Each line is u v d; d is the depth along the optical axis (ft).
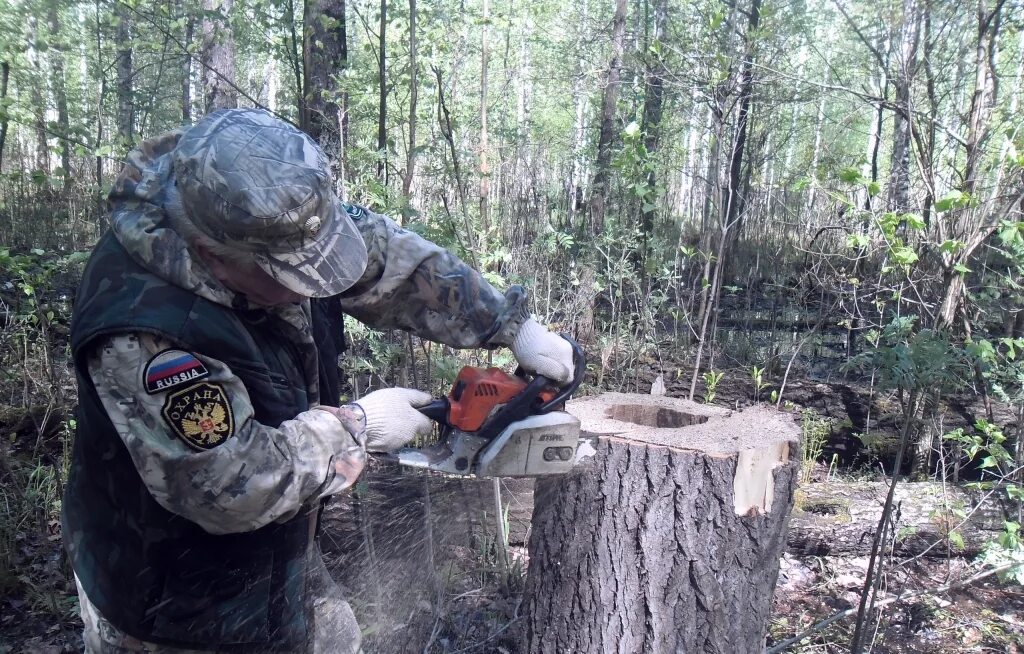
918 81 15.56
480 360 12.17
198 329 4.10
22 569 9.38
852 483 12.43
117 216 4.23
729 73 15.61
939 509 11.28
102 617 4.79
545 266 17.76
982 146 13.01
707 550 6.70
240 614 4.73
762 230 28.60
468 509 8.90
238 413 4.10
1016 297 13.92
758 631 7.02
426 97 15.10
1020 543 9.54
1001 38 14.83
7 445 11.48
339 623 5.76
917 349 7.95
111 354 3.99
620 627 6.95
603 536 6.93
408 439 5.08
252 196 3.84
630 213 18.61
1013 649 9.18
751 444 6.80
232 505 4.06
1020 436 12.20
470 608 8.39
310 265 4.11
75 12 11.89
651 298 17.24
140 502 4.40
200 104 17.70
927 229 14.10
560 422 5.46
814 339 19.52
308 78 12.25
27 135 28.07
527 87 45.52
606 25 22.79
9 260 11.30
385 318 5.82
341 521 8.18
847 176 10.36
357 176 11.78
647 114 21.59
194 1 12.23
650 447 6.72
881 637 9.32
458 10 15.94
